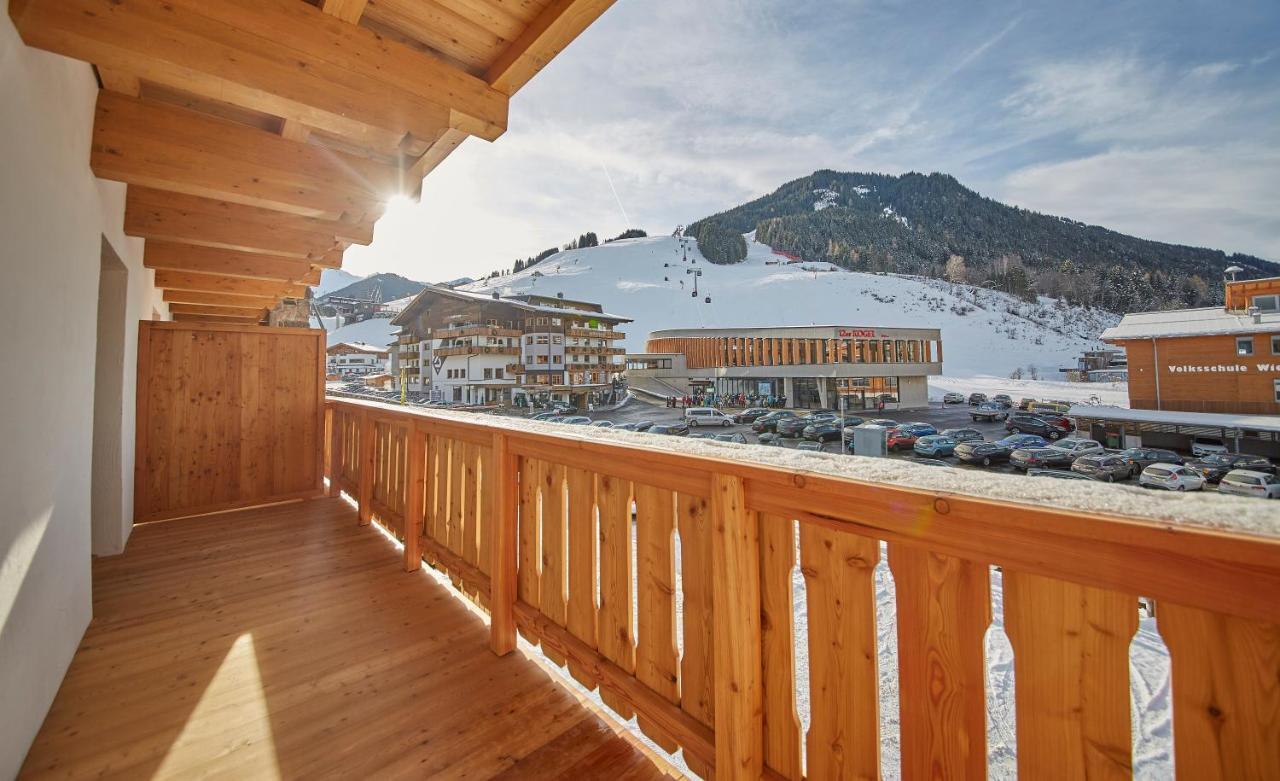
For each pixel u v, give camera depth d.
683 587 1.46
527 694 1.88
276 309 7.27
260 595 2.69
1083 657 0.76
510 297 54.81
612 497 1.74
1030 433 25.62
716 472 1.28
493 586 2.17
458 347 47.94
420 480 3.05
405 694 1.87
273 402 4.56
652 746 1.64
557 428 2.09
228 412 4.35
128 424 3.51
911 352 40.72
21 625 1.48
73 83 1.78
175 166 2.14
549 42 1.96
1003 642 4.93
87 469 2.21
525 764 1.54
